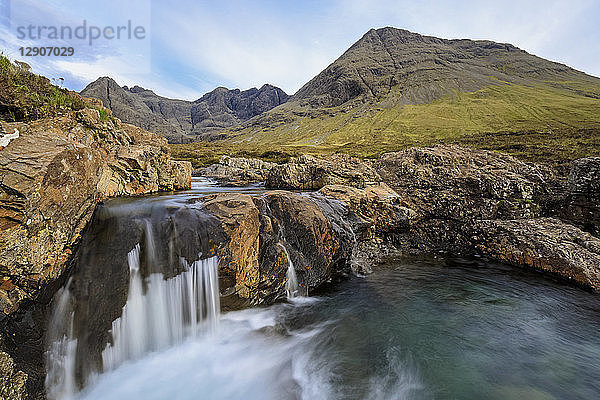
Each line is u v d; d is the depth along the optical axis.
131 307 6.98
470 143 46.09
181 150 68.81
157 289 7.48
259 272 8.99
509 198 17.20
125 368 6.64
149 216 8.52
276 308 9.53
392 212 16.44
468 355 7.81
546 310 10.11
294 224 11.06
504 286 11.91
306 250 11.01
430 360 7.58
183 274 7.80
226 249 8.10
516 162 21.97
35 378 4.94
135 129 15.74
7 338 4.69
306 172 22.23
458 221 16.95
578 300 10.73
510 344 8.30
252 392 6.36
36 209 5.33
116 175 11.57
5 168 5.15
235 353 7.57
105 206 8.98
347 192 16.23
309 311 9.92
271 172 24.05
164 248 7.81
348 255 13.01
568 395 6.44
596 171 15.63
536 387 6.67
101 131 11.65
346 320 9.44
